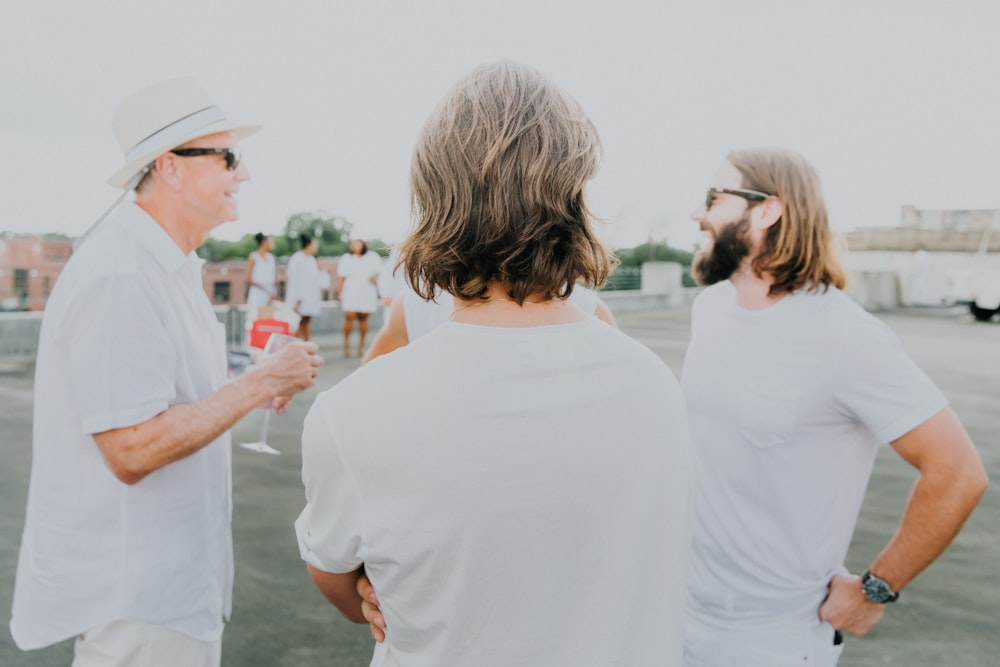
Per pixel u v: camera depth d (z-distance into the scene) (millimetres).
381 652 978
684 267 28844
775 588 1575
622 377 898
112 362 1561
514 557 838
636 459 872
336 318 15531
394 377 873
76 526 1646
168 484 1692
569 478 845
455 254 889
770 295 1627
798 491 1557
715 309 1752
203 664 1801
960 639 3289
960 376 10930
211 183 1789
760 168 1609
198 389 1805
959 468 1422
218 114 1810
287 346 1764
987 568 4090
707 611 1647
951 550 4359
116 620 1660
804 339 1544
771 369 1563
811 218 1570
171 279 1736
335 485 879
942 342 15023
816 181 1602
